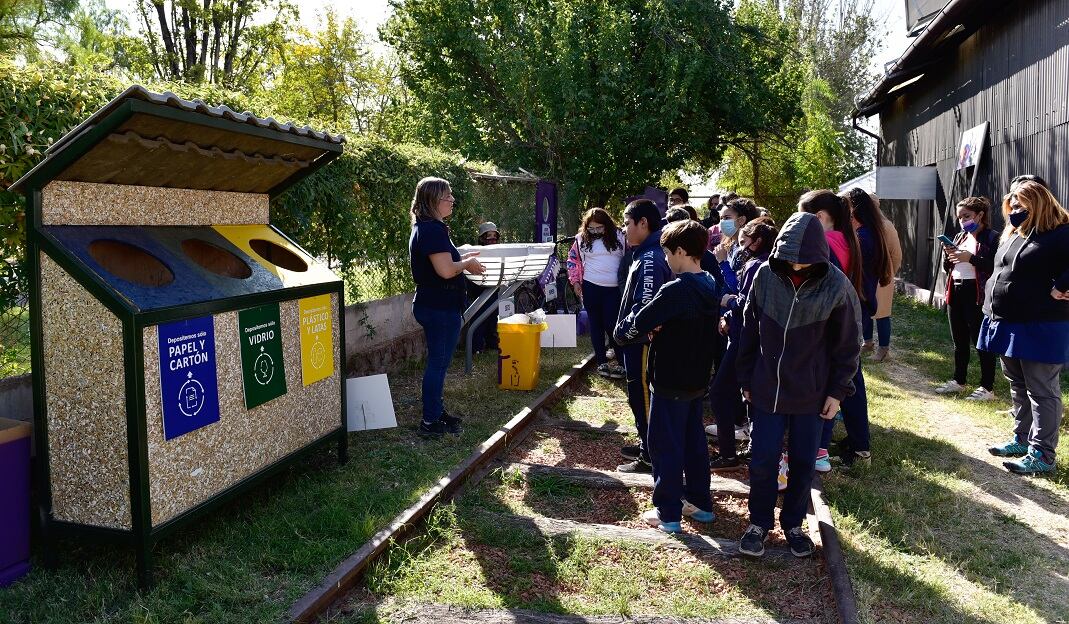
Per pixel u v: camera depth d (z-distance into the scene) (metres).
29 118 4.08
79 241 3.37
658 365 4.09
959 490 4.87
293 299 4.41
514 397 6.93
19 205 4.10
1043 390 5.14
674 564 3.84
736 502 4.75
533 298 10.36
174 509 3.47
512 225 12.12
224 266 4.53
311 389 4.62
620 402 7.04
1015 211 5.23
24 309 4.30
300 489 4.50
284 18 26.81
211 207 4.45
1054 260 5.00
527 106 17.41
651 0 17.12
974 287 7.14
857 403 5.22
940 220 14.38
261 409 4.12
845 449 5.37
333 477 4.76
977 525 4.37
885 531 4.23
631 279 4.46
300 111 31.94
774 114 20.28
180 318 3.46
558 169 17.88
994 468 5.30
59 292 3.28
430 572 3.66
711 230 8.05
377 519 4.07
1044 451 5.19
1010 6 11.04
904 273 17.16
